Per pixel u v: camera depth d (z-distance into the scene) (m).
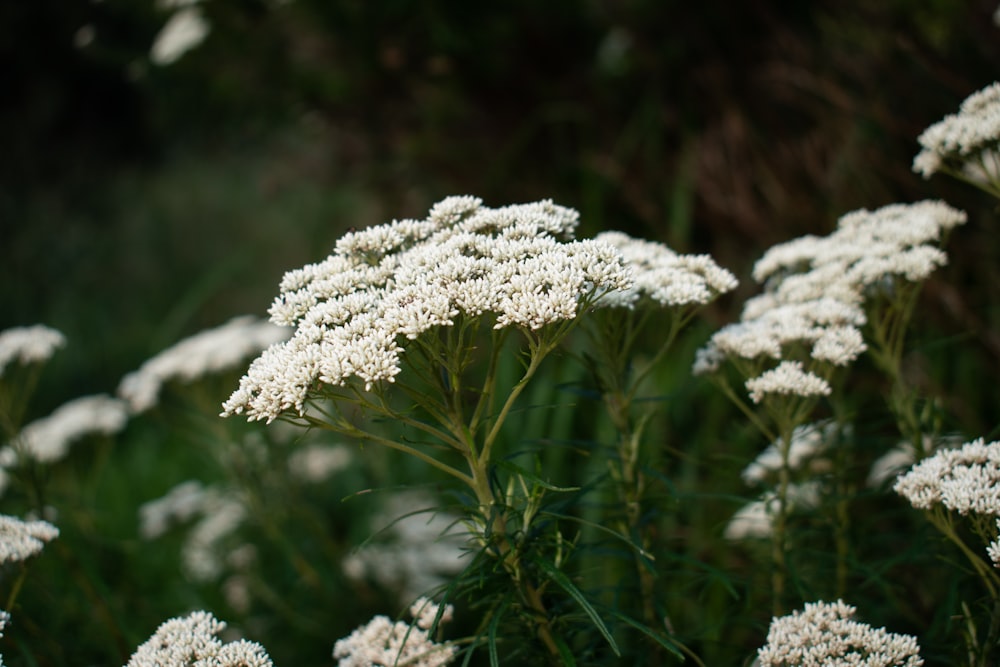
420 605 0.54
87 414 0.82
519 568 0.50
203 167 2.02
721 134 0.99
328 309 0.51
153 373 0.76
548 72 1.10
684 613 0.68
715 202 0.94
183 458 1.20
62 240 1.94
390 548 0.79
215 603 0.79
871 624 0.55
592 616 0.47
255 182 1.91
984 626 0.53
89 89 1.98
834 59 0.92
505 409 0.50
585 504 0.54
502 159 1.08
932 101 0.82
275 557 0.82
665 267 0.56
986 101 0.58
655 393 0.80
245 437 0.79
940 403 0.66
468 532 0.51
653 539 0.57
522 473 0.48
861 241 0.61
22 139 1.97
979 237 0.77
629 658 0.58
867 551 0.63
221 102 1.22
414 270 0.51
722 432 0.81
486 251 0.52
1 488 0.75
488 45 1.05
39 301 1.83
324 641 0.73
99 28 1.42
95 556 0.71
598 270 0.49
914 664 0.48
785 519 0.57
